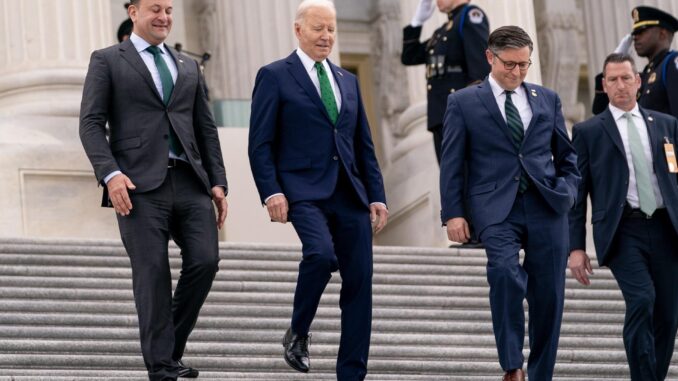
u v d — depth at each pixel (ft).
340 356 65.62
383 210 66.33
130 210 64.39
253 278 91.35
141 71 65.82
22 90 115.96
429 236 124.67
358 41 179.63
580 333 89.15
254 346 78.79
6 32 118.11
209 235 65.41
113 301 84.53
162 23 66.64
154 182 64.49
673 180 73.05
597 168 73.61
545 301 66.54
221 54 143.23
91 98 65.10
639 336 72.02
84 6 119.03
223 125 124.77
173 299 66.44
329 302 88.17
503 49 67.46
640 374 72.33
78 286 85.92
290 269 94.17
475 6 106.52
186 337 67.15
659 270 72.74
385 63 177.58
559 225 66.85
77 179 113.19
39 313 81.20
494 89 68.18
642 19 93.35
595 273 99.45
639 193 72.59
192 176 65.87
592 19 144.97
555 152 68.80
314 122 65.67
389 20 177.99
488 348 83.97
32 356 73.10
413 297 90.68
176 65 66.95
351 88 67.00
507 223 66.33
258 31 139.74
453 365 79.20
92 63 65.87
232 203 120.06
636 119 74.28
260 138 65.46
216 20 147.33
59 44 117.50
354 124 66.49
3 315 79.05
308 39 66.49
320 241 63.62
